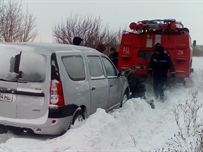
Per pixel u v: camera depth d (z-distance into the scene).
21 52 5.18
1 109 5.17
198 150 4.62
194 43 16.30
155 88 9.73
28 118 5.03
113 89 7.26
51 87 4.93
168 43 10.55
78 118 5.54
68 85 5.17
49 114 4.91
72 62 5.50
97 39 20.25
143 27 10.48
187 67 10.41
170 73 9.78
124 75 8.59
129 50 11.02
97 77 6.38
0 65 5.23
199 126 5.94
